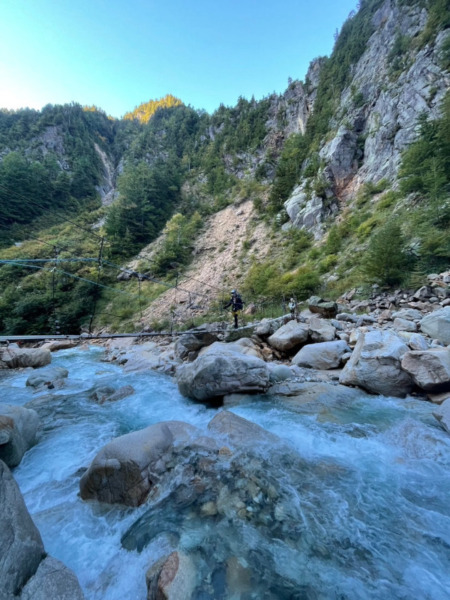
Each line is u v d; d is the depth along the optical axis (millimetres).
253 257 28984
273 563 2439
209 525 2885
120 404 7117
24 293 30078
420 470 3646
